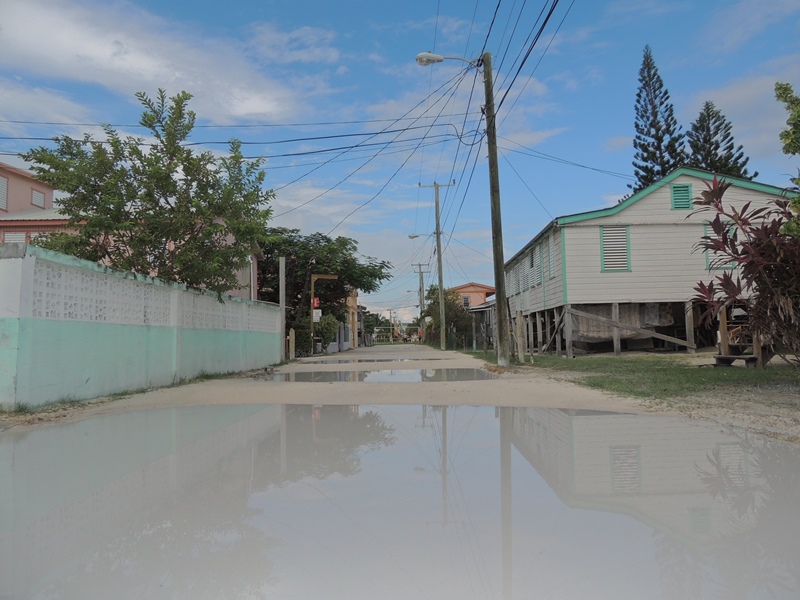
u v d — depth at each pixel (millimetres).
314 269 35594
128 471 5070
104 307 10344
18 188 26391
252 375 16203
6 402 8102
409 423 7621
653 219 21344
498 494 4359
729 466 5098
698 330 23609
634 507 4023
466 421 7727
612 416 7883
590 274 21281
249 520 3789
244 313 18797
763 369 13570
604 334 22547
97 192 12898
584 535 3494
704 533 3504
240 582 2861
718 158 36156
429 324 61469
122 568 3039
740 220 9133
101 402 9703
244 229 13430
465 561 3111
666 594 2701
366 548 3305
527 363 18422
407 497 4297
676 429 6848
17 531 3594
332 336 40062
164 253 13648
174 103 13469
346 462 5418
